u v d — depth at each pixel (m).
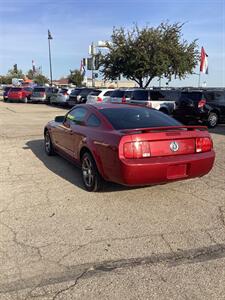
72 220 5.09
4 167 8.09
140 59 32.84
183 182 6.91
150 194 6.22
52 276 3.68
